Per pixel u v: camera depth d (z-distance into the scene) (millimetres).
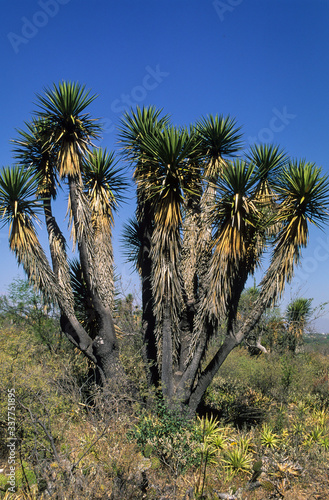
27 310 10391
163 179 7625
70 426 5332
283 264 7262
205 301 7301
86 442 4520
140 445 5270
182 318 8078
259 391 9641
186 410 7168
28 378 5637
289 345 11883
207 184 8266
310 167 7512
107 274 8664
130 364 8164
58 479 3287
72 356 9273
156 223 7695
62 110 8102
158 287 7496
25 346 7277
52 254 8711
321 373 11875
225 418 8195
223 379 10172
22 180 8039
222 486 4922
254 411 8383
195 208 8477
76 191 8125
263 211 7859
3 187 7984
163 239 7492
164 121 9375
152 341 8406
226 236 7297
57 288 8336
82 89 8266
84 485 3303
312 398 9750
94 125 8633
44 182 8953
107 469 3664
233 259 7312
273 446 6520
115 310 10203
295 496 4918
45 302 8375
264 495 4820
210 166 8461
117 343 8375
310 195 7281
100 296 8281
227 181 7336
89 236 8172
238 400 8688
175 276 7441
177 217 7594
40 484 3410
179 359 7969
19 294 10438
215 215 7520
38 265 8141
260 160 8336
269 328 11789
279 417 8188
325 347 14797
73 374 8125
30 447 4676
